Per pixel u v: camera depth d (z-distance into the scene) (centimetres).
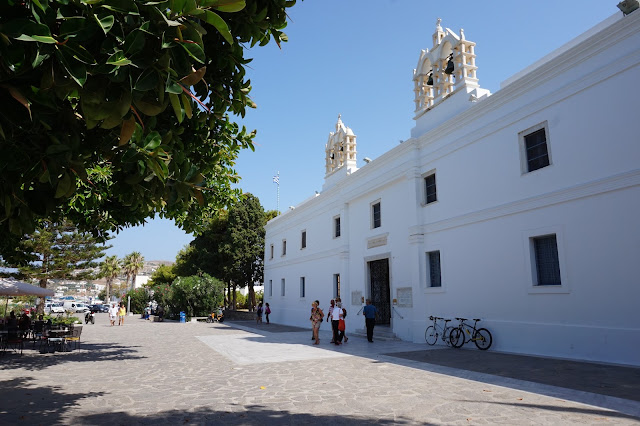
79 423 593
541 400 656
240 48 380
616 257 962
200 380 911
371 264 2011
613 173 984
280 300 3081
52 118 272
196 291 3541
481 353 1202
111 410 662
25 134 269
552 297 1098
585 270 1025
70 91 244
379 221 1961
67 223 2944
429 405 654
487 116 1359
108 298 7119
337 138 2478
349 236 2189
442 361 1086
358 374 941
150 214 892
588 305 1011
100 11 228
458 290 1411
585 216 1038
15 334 1433
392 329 1745
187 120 446
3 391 808
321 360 1177
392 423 570
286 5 384
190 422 593
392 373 944
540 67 1170
